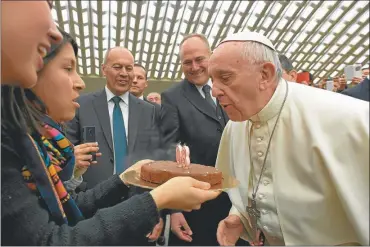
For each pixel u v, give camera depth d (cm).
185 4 761
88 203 108
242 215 123
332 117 97
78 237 64
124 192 111
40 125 89
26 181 71
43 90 89
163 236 159
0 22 59
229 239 122
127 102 205
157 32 889
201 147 170
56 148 100
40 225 64
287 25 830
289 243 102
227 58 97
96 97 206
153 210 71
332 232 98
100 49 977
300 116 104
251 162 119
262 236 115
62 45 88
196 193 79
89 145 140
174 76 1141
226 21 801
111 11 807
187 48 177
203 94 178
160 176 107
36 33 62
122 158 174
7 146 68
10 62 62
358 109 97
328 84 349
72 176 115
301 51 977
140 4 765
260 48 99
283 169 105
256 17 794
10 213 62
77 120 194
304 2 743
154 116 192
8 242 63
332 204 97
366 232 86
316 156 96
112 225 67
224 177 124
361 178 90
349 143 92
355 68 316
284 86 110
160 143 173
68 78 92
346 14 793
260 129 113
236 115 104
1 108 71
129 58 211
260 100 104
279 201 104
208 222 144
